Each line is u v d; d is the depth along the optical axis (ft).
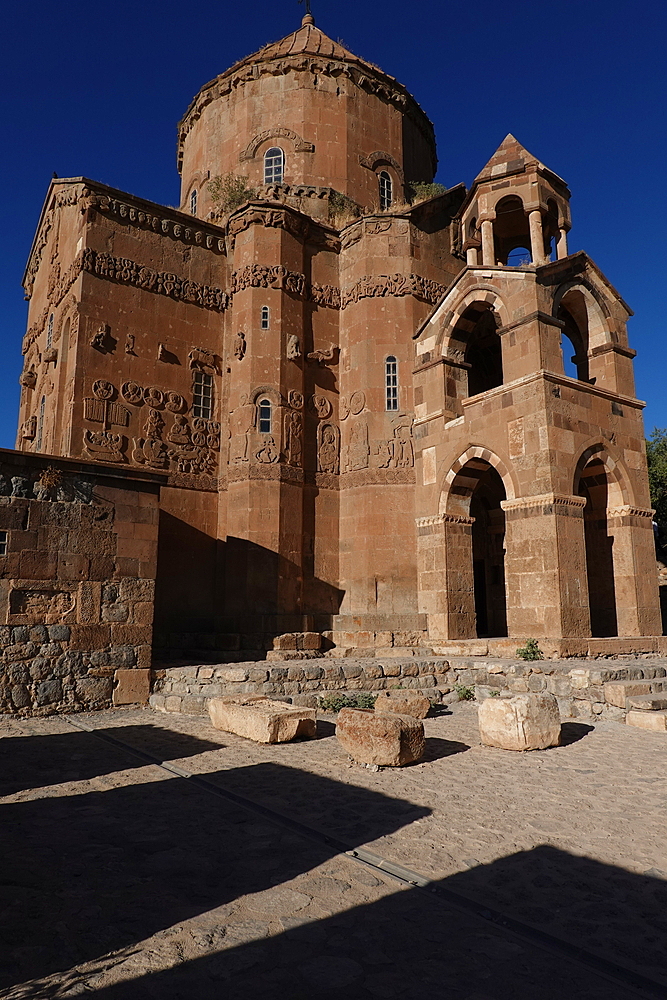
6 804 26.16
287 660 59.77
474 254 72.95
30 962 14.73
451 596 66.90
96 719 44.24
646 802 26.66
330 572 74.28
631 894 18.39
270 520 69.62
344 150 88.22
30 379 83.15
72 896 18.04
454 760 33.63
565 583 57.47
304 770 31.37
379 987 13.80
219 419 74.64
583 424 63.26
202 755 34.32
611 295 71.92
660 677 50.03
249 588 67.67
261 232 75.82
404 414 74.28
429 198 81.15
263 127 88.58
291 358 73.97
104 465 48.65
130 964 14.65
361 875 19.51
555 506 58.23
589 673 47.14
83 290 67.00
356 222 79.56
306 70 88.94
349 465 75.72
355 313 78.18
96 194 68.95
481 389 88.28
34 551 45.39
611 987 13.93
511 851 21.43
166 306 72.64
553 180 71.61
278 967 14.55
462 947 15.47
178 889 18.52
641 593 65.51
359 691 50.57
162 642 66.49
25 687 44.19
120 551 49.08
